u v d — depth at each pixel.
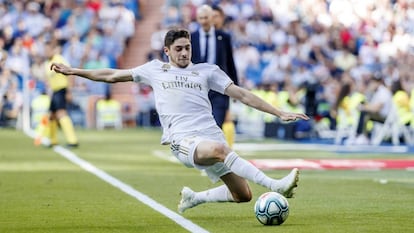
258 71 73.38
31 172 33.81
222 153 19.41
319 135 59.44
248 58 73.50
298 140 57.34
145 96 71.94
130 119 73.25
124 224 20.48
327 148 48.69
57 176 32.22
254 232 19.00
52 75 47.94
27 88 65.25
